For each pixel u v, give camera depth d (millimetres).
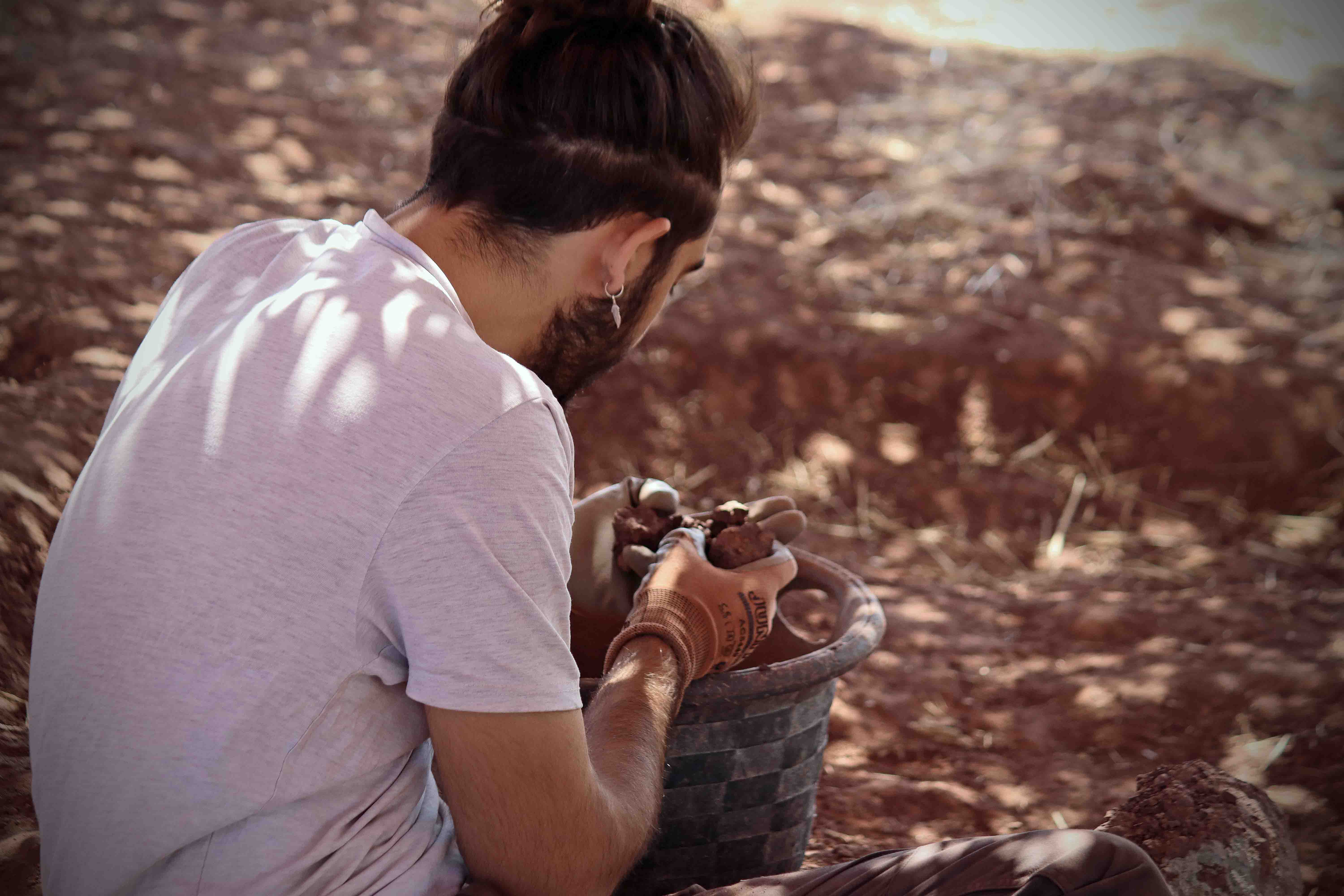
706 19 1223
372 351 1003
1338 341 4453
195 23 6363
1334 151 5906
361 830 1039
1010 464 4086
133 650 965
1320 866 2260
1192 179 5426
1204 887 1471
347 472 965
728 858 1711
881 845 2328
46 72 5531
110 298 3840
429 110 5816
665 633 1382
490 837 1016
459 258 1139
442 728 979
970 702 2926
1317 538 3850
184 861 989
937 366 4215
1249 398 4117
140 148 4949
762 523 1873
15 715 2078
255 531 962
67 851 1000
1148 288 4758
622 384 4094
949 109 6273
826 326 4387
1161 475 4051
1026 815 2477
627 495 1860
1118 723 2814
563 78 1097
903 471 4043
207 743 958
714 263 4750
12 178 4562
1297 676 2947
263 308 1072
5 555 2408
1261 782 2568
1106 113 6188
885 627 1789
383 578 966
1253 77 6684
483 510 976
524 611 981
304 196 4859
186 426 1010
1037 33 7742
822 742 1790
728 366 4184
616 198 1123
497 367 1024
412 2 7070
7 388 3189
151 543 977
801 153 5773
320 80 5969
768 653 1957
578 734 1028
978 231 5117
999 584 3607
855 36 7074
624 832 1101
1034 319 4438
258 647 957
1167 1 8555
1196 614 3342
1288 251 5191
